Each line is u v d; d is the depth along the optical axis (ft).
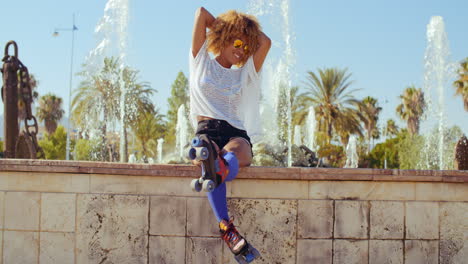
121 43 44.06
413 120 158.10
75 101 89.66
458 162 29.91
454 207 11.24
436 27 48.24
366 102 171.53
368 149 169.48
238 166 9.94
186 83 162.40
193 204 10.99
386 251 11.09
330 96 127.75
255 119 11.18
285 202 11.05
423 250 11.12
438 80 49.24
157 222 10.98
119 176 11.03
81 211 11.00
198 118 10.93
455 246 11.18
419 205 11.19
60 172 11.02
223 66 11.13
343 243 11.05
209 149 9.16
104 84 61.82
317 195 11.10
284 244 11.01
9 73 29.91
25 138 30.22
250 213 11.02
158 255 10.94
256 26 11.08
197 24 10.79
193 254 10.94
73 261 10.94
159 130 154.51
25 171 11.05
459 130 60.64
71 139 149.79
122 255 10.94
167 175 10.91
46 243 11.00
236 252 9.29
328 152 126.41
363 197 11.14
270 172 10.94
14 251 11.02
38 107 173.88
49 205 11.03
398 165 162.30
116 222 10.98
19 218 11.05
